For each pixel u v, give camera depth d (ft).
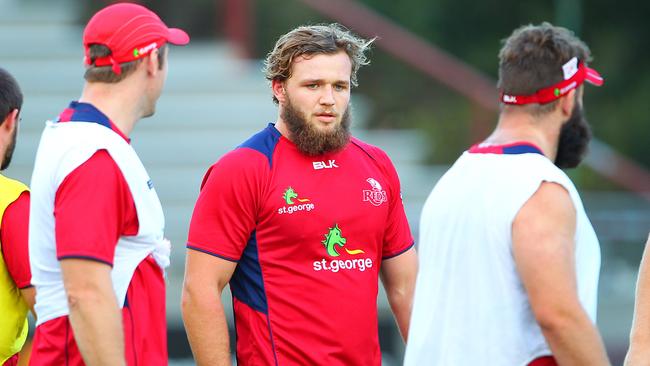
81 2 139.54
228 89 136.67
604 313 109.81
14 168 124.88
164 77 43.34
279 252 46.52
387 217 49.19
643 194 127.13
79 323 39.22
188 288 46.57
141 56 41.88
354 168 47.98
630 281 110.22
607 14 225.35
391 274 50.34
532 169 39.42
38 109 129.90
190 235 46.93
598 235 111.24
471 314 40.19
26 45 137.18
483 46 224.12
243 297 47.24
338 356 46.34
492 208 39.60
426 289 42.14
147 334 42.06
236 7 138.72
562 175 39.52
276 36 140.05
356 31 135.64
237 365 47.91
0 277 45.01
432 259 41.98
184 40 43.80
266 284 46.50
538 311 38.01
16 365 47.24
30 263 42.37
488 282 39.75
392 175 49.62
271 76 47.75
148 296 42.29
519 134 40.98
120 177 40.55
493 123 129.59
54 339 41.37
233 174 46.32
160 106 133.90
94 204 39.65
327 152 47.24
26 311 46.52
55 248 40.91
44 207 40.75
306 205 46.42
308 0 135.03
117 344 39.52
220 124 134.00
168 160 128.98
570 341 37.78
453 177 41.88
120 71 41.63
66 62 136.67
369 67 137.80
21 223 44.62
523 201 38.91
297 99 46.57
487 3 222.48
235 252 46.55
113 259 40.29
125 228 41.24
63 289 41.19
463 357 40.27
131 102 42.09
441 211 41.75
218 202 46.34
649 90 219.82
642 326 42.75
